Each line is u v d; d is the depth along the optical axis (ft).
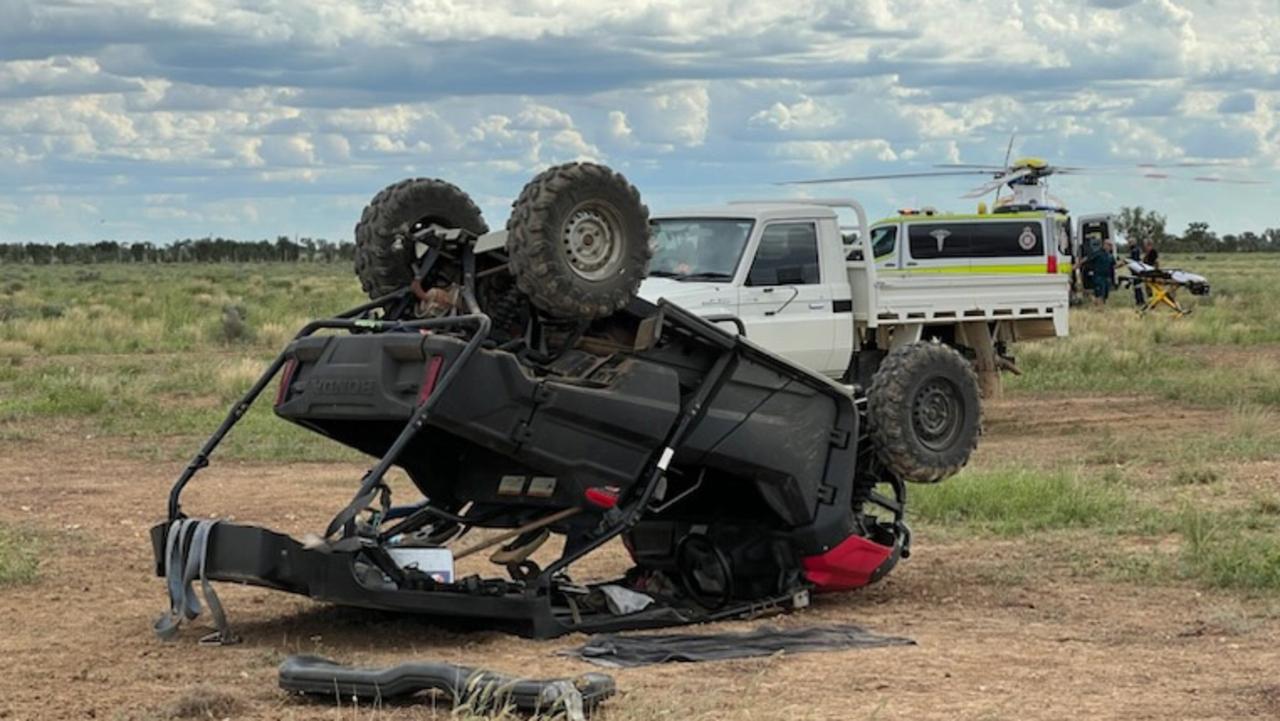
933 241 98.94
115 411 69.77
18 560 34.32
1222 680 24.20
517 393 26.68
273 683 23.93
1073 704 22.59
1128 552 36.37
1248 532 37.99
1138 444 57.06
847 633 28.09
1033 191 150.00
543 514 29.53
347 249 480.64
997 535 39.37
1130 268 146.30
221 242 463.83
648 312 28.99
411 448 30.12
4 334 114.93
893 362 31.94
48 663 25.48
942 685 23.86
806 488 30.53
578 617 28.19
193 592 26.86
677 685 23.71
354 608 30.04
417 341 26.02
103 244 456.04
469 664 25.34
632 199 28.17
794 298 52.54
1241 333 112.16
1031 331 63.10
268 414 67.92
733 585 30.66
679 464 29.99
